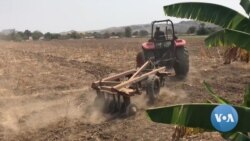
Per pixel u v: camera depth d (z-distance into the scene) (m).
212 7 4.93
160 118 4.22
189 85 13.26
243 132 4.39
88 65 20.78
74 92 13.09
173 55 13.57
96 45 42.00
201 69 17.20
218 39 4.67
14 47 40.75
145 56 13.47
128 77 11.09
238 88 12.98
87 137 8.27
